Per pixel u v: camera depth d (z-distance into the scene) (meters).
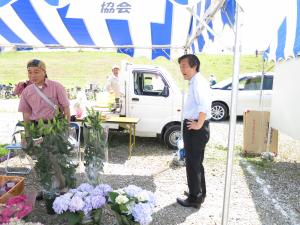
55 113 3.83
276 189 4.99
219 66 25.78
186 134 3.80
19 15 4.54
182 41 6.14
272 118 6.63
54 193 3.53
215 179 5.31
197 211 4.07
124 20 4.70
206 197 4.54
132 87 6.96
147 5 3.79
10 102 15.20
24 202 2.94
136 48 6.52
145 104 6.96
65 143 3.41
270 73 11.12
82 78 21.55
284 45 4.40
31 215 3.71
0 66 25.30
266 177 5.53
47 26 5.04
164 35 5.66
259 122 6.82
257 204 4.41
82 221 2.95
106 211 3.82
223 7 3.05
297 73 5.50
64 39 5.83
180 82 11.37
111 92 7.79
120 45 6.45
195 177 4.01
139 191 3.02
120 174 5.45
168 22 4.86
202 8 3.97
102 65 25.70
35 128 3.36
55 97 4.00
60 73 23.17
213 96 11.25
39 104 3.94
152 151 6.93
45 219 3.64
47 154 3.32
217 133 9.19
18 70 24.12
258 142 6.86
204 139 3.75
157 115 6.98
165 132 7.02
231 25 2.84
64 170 3.49
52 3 3.36
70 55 29.41
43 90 3.97
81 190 3.13
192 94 3.67
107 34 5.49
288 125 5.86
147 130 7.03
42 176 3.43
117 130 7.14
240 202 4.46
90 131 3.62
